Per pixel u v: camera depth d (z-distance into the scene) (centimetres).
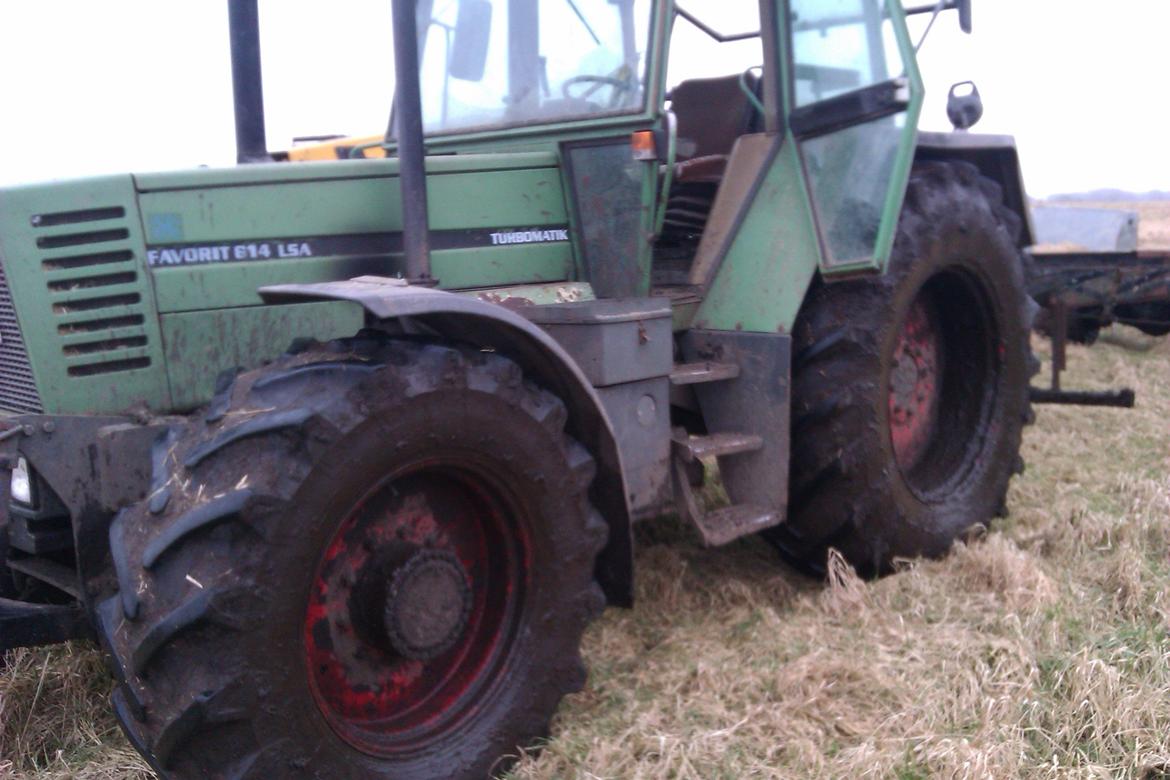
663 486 342
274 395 244
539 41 367
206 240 293
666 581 387
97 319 277
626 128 345
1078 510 452
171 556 228
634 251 351
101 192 277
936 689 302
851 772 261
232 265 296
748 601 375
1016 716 288
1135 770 268
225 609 221
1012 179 472
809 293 384
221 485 230
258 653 226
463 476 268
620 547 305
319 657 255
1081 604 364
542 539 278
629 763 269
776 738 280
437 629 264
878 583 381
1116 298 777
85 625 268
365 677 264
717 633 349
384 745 258
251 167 302
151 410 285
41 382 269
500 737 272
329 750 242
